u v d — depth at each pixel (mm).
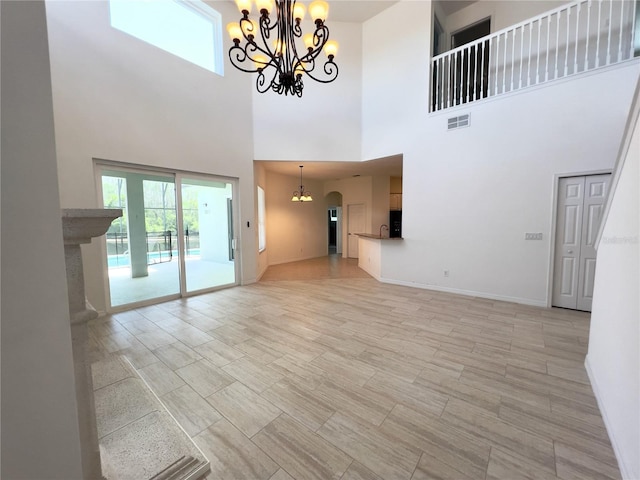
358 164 6168
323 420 1733
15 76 507
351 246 9078
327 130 5551
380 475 1361
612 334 1670
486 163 4230
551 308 3838
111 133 3592
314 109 5516
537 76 3781
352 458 1461
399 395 1974
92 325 3314
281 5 2719
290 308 3932
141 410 1495
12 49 502
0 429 519
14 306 522
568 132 3596
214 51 4906
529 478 1341
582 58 4047
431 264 4898
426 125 4762
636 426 1235
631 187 1490
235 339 2908
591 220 3580
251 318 3531
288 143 5480
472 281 4492
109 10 3525
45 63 545
